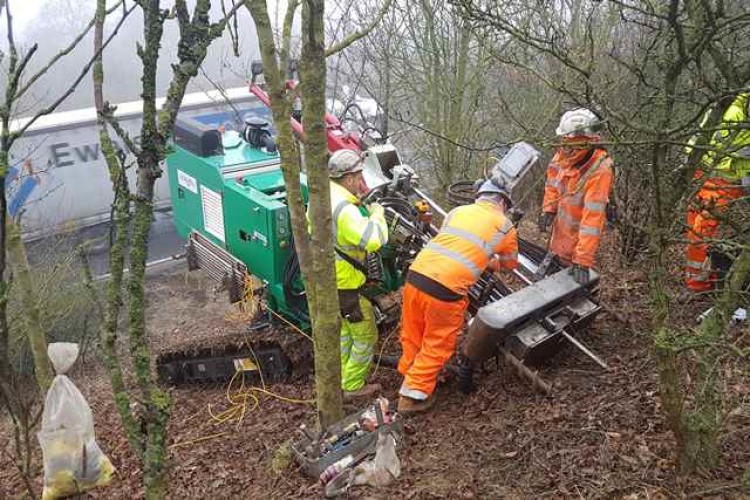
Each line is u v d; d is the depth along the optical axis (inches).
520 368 186.2
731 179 181.2
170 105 76.2
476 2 263.6
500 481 158.6
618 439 163.3
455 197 238.2
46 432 157.0
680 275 233.5
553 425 173.5
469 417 186.9
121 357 324.5
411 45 359.3
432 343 185.8
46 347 157.5
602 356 201.0
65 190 492.1
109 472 169.0
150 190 76.7
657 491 146.0
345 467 163.8
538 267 216.5
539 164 350.9
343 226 191.3
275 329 240.2
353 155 197.3
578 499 148.7
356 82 397.7
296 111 238.1
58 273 358.6
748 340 181.3
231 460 194.1
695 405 149.3
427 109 353.7
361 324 207.6
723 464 150.3
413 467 168.9
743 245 117.3
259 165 251.9
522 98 358.6
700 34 116.6
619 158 219.8
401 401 191.8
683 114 184.1
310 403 219.3
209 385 249.3
